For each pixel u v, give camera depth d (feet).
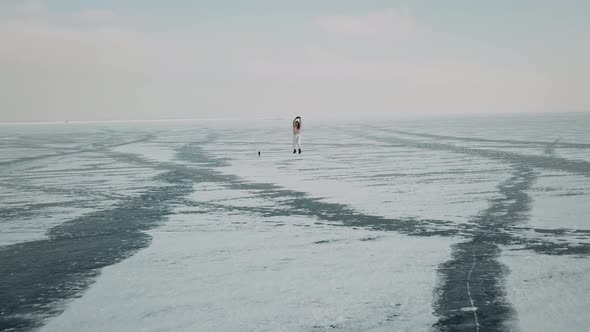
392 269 20.90
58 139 161.17
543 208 33.81
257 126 323.98
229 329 15.21
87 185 50.60
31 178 57.36
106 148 111.14
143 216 34.06
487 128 181.78
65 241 27.32
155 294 18.51
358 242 25.70
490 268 20.77
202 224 30.99
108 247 25.79
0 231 30.01
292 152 91.20
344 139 132.67
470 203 36.45
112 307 17.29
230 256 23.50
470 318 15.64
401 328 15.02
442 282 19.10
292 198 40.37
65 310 17.11
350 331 14.89
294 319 15.88
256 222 31.30
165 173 60.23
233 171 61.05
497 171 55.36
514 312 16.02
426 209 34.55
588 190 41.01
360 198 39.73
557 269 20.49
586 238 25.70
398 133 159.84
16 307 17.48
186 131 232.32
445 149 89.66
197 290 18.84
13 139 164.14
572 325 14.92
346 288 18.65
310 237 27.02
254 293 18.35
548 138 113.39
